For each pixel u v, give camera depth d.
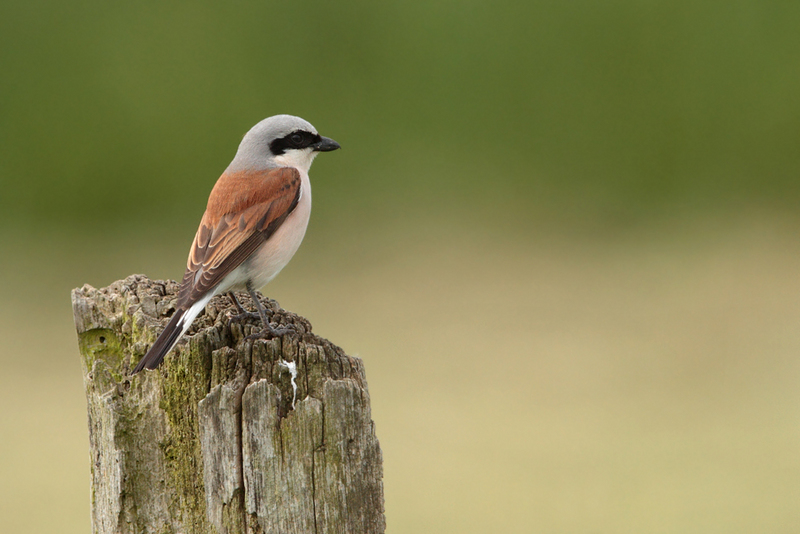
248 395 4.43
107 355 5.18
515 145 20.61
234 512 4.47
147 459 4.67
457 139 20.66
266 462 4.46
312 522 4.48
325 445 4.49
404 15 20.41
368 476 4.54
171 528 4.63
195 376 4.67
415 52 20.48
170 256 18.36
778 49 20.08
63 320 15.94
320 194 20.11
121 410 4.69
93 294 5.31
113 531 4.67
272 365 4.65
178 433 4.65
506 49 20.50
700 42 20.30
